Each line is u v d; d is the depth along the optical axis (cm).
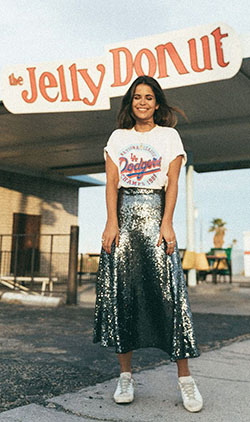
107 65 645
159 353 308
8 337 374
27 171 1352
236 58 570
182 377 182
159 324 184
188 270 1041
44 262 1373
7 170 1291
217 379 227
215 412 171
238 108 766
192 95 698
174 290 182
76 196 1552
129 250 189
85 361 278
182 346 178
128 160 196
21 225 1324
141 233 189
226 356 290
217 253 1285
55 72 673
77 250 698
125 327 185
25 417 163
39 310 607
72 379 230
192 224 1070
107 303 190
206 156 1160
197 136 948
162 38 607
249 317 528
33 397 195
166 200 190
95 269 1158
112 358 289
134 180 194
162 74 614
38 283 1154
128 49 629
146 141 197
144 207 190
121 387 185
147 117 198
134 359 285
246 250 1952
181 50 598
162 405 180
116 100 730
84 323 475
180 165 196
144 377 229
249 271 1927
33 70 684
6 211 1284
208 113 795
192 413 170
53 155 1166
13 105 700
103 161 1235
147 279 187
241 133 920
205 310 606
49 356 293
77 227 704
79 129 924
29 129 929
